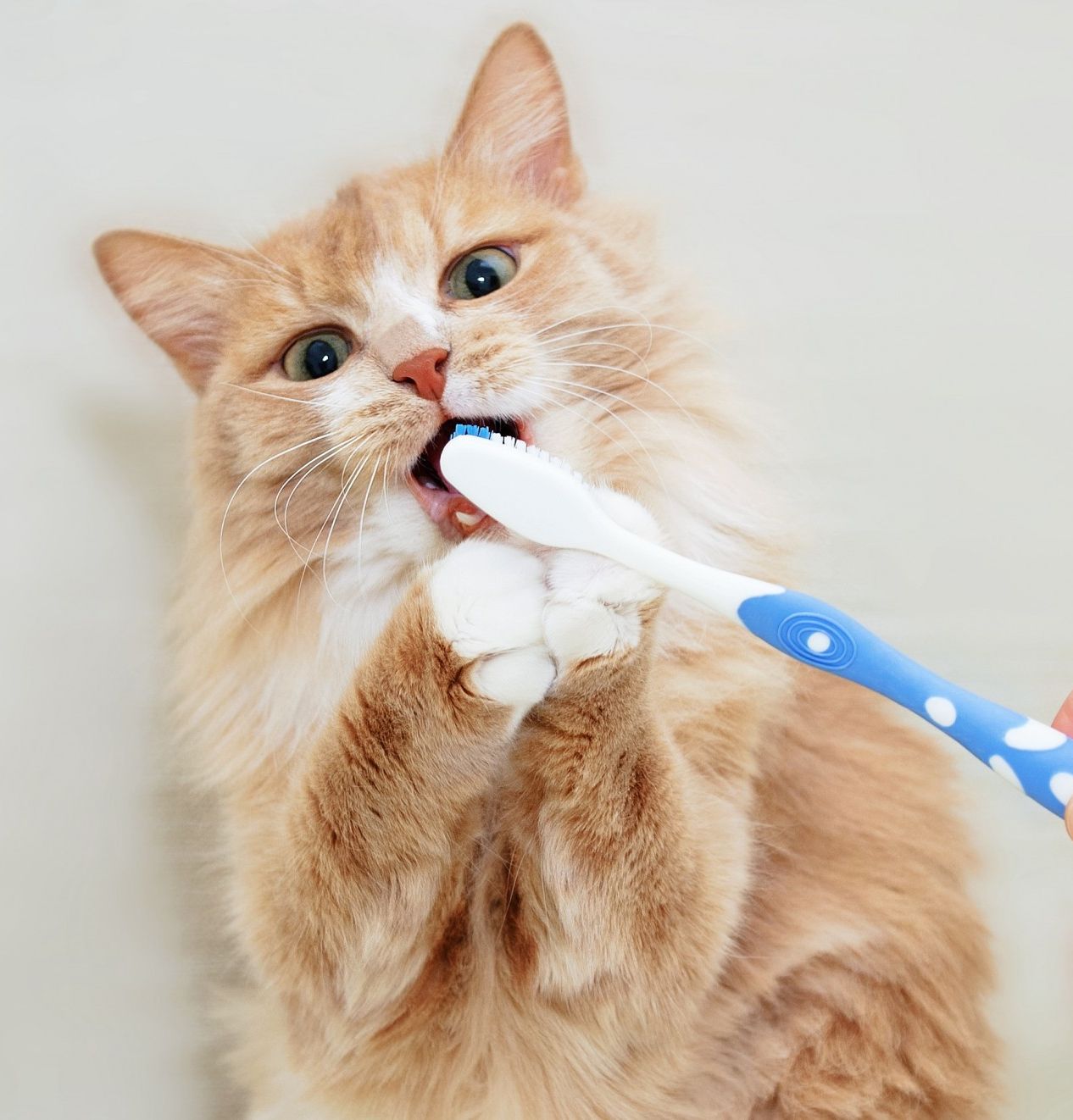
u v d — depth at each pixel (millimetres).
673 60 1306
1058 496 1259
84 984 1193
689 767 1021
